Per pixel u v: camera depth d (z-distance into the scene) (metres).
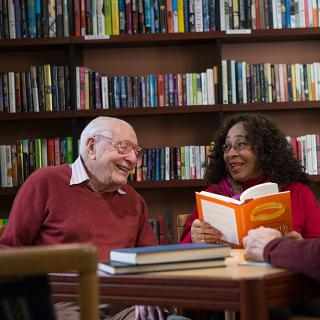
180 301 1.66
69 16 4.27
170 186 4.22
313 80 4.27
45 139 4.29
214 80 4.26
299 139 4.27
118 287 1.75
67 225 2.66
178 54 4.57
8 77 4.27
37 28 4.28
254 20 4.27
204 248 1.84
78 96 4.27
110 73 4.58
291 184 3.21
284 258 1.73
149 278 1.70
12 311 1.03
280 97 4.26
